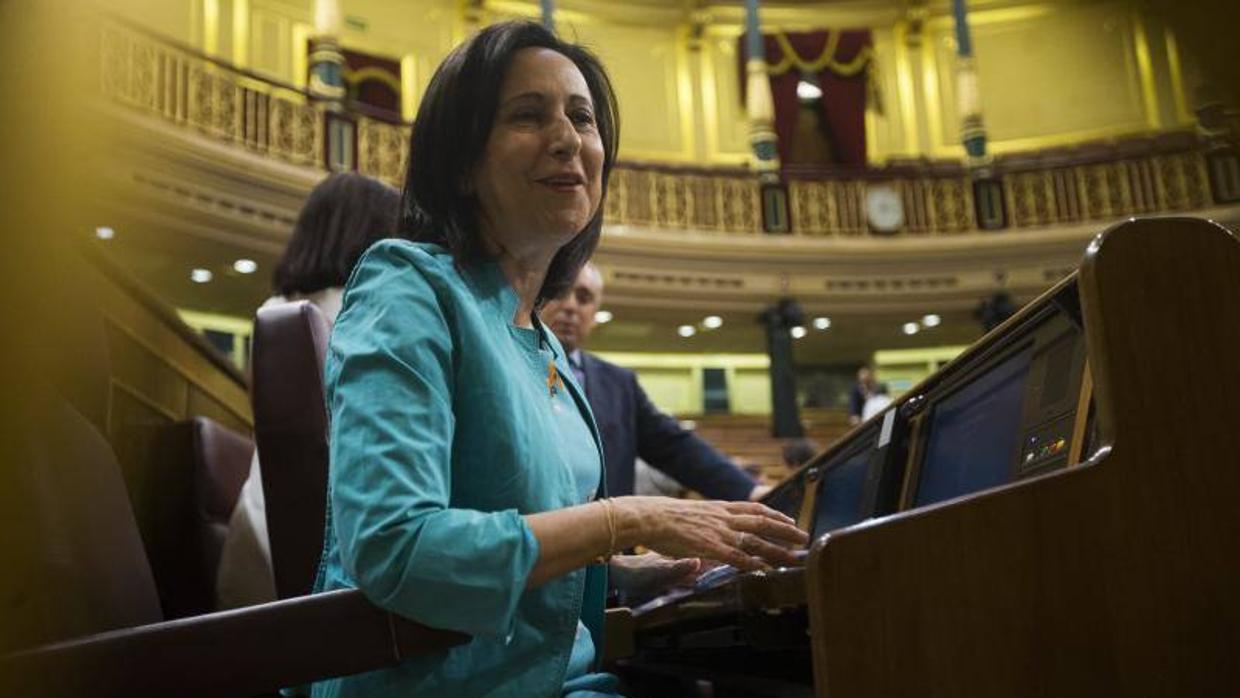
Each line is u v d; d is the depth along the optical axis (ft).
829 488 7.27
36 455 3.49
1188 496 2.80
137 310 6.97
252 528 5.24
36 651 1.85
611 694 3.65
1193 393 2.89
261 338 4.42
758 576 3.27
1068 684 2.64
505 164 3.84
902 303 41.70
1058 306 3.82
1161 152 39.70
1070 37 45.78
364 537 2.91
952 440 5.28
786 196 41.93
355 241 5.22
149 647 2.98
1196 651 2.70
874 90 46.44
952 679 2.61
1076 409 3.65
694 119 45.93
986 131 45.06
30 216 1.14
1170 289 2.97
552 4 40.96
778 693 5.00
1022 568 2.70
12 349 1.16
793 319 41.01
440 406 3.20
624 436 8.45
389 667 3.23
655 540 3.26
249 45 37.58
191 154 30.68
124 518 4.31
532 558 3.01
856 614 2.62
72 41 1.18
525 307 4.17
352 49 40.40
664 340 46.78
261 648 3.05
